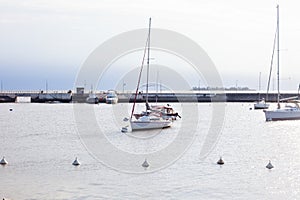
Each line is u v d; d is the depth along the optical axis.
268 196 25.67
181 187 27.44
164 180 29.20
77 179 29.36
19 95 160.88
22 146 44.81
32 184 27.95
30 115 94.75
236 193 26.22
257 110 118.19
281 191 26.64
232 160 36.62
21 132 59.19
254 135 56.69
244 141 50.03
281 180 29.28
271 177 30.14
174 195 25.69
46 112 104.88
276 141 50.16
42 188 26.97
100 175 30.58
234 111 113.38
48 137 53.16
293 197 25.52
